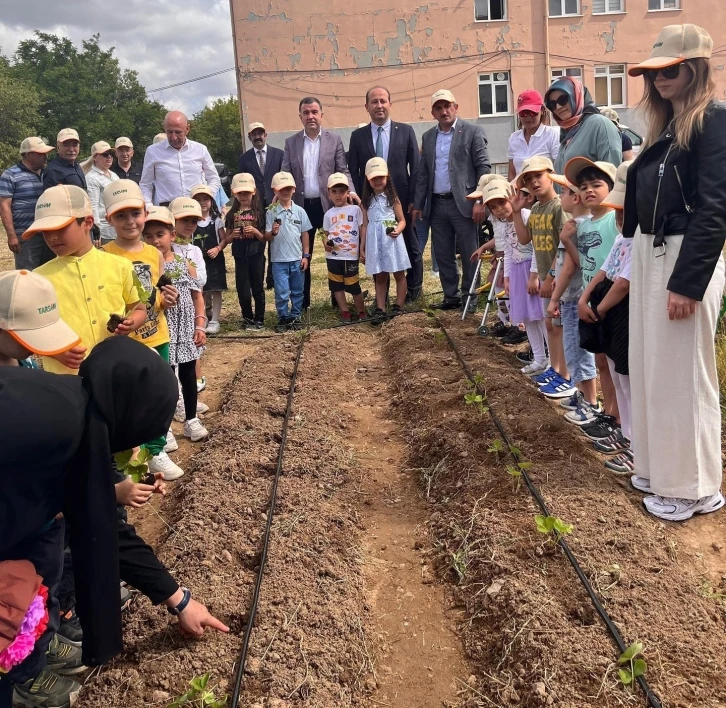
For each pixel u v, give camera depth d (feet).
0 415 6.61
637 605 10.60
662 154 12.28
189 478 15.92
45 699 9.57
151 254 15.65
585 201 15.64
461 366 21.84
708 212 11.59
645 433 13.65
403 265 29.14
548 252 18.52
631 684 9.25
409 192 30.12
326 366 23.85
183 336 17.80
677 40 11.73
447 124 27.86
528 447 15.65
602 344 15.11
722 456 15.53
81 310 12.66
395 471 16.61
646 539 12.13
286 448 16.97
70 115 227.81
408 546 13.60
